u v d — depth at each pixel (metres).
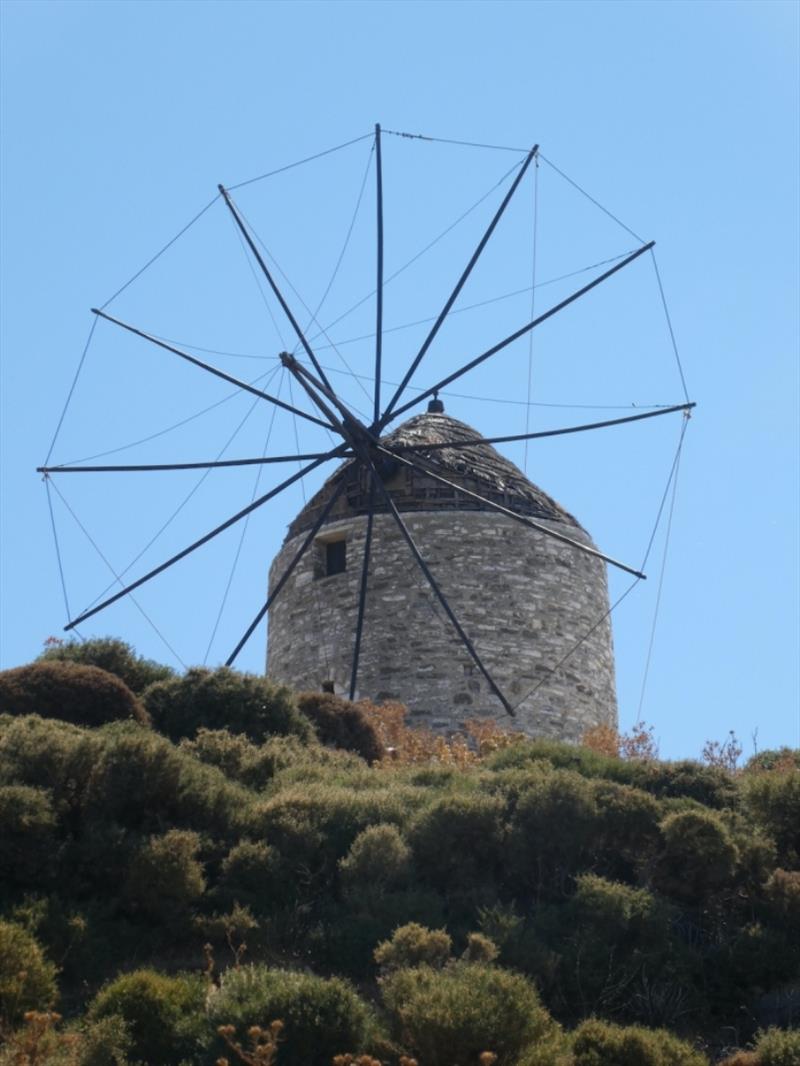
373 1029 50.91
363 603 94.31
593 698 106.94
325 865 64.06
